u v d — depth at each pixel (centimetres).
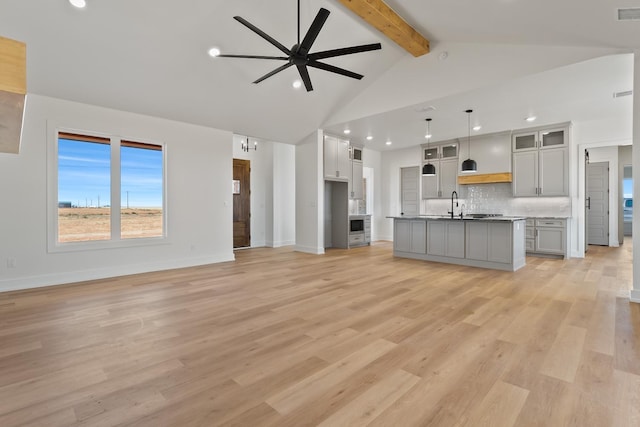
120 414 158
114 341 243
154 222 521
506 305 324
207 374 196
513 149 669
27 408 162
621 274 466
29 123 400
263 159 833
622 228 855
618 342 236
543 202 661
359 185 798
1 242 382
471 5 320
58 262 421
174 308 320
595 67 368
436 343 238
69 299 350
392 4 364
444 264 553
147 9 334
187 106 498
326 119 636
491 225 511
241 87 488
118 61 386
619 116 563
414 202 878
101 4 318
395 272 488
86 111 443
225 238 598
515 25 343
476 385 182
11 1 299
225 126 580
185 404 166
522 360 211
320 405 165
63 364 208
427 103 486
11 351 225
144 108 478
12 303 335
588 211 834
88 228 459
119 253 473
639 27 284
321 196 684
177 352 225
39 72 373
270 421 153
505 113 541
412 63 485
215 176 584
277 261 591
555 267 521
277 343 239
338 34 417
